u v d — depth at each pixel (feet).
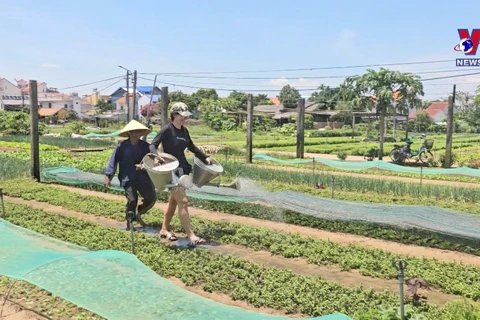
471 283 21.25
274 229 31.30
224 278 21.31
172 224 31.22
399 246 28.14
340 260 24.14
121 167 29.81
